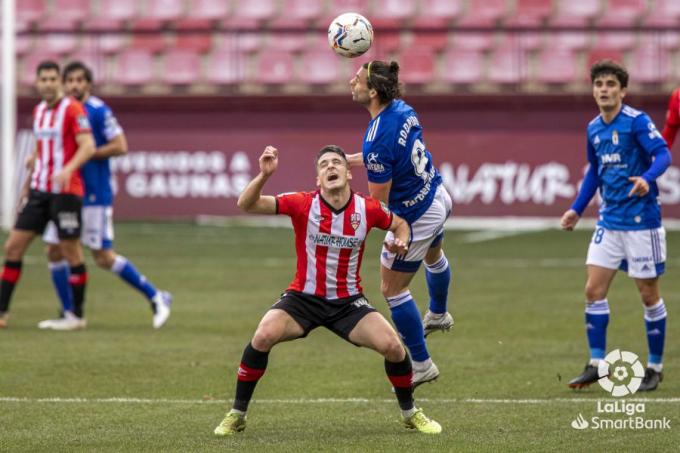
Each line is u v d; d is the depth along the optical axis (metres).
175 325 34.41
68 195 33.12
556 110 71.75
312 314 19.75
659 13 81.44
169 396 23.69
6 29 66.81
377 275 47.34
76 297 33.69
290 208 19.53
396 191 22.52
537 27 75.81
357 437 19.66
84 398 23.38
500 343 28.39
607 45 80.00
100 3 85.62
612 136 24.56
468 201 70.56
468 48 80.88
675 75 77.69
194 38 83.44
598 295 24.50
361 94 22.03
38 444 19.08
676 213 67.88
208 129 72.69
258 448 18.70
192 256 54.50
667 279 45.28
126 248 57.72
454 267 50.03
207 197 72.00
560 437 19.56
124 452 18.47
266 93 73.50
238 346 30.45
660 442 19.11
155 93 75.12
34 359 28.05
